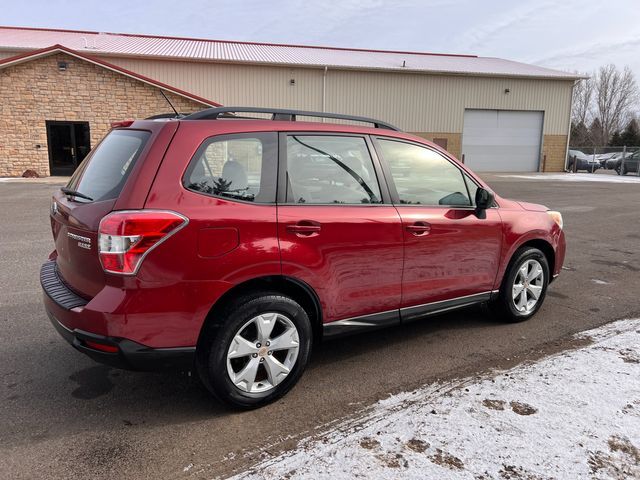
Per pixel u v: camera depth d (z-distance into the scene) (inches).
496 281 166.4
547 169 1242.0
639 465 95.7
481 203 154.5
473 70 1154.7
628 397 121.0
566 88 1217.4
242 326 113.0
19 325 170.2
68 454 100.7
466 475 92.7
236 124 118.4
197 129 113.0
